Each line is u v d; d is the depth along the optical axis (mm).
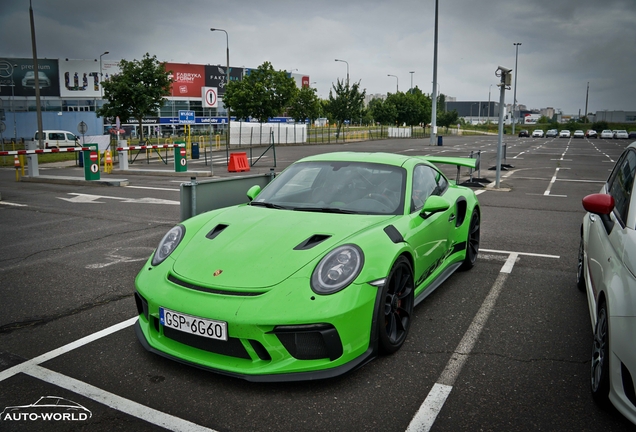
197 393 2881
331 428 2547
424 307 4293
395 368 3188
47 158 29359
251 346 2818
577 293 4695
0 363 3281
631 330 2338
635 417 2328
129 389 2932
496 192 12094
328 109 50062
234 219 3746
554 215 8852
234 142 36031
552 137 71500
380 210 3832
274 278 2947
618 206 3344
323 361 2861
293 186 4258
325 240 3242
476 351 3449
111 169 18734
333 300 2832
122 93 33031
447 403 2787
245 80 40688
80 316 4129
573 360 3326
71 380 3047
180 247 3477
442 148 34625
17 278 5195
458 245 4973
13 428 2553
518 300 4488
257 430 2529
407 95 68500
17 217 8773
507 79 12336
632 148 3945
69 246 6590
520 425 2584
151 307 3109
